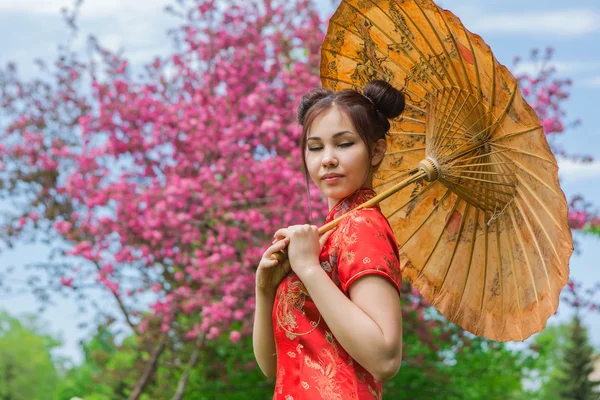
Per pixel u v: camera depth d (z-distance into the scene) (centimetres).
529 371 1075
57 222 917
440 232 296
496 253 283
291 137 947
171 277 939
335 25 290
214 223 918
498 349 982
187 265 936
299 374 233
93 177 945
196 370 1016
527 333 271
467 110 272
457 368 988
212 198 888
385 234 237
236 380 998
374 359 218
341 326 221
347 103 249
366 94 262
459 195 278
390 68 290
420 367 934
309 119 252
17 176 997
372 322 221
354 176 247
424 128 294
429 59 279
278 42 1013
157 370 1034
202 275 868
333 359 230
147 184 970
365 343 218
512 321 277
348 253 232
